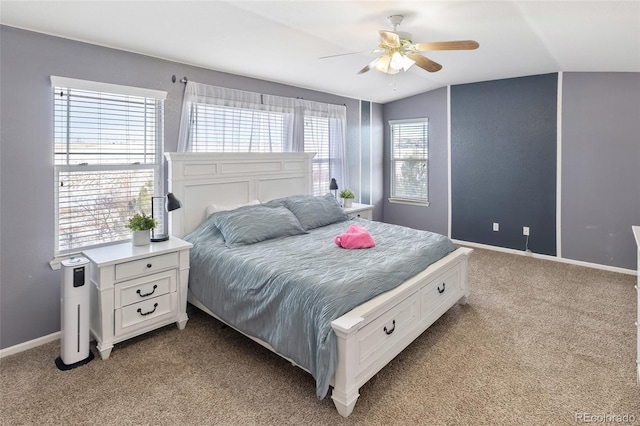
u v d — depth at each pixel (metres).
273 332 2.25
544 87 4.64
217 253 2.86
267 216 3.35
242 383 2.21
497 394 2.09
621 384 2.17
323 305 2.01
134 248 2.76
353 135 5.64
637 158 4.11
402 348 2.38
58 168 2.73
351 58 3.73
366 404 2.02
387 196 6.35
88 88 2.80
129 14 2.45
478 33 3.08
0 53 2.42
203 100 3.56
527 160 4.86
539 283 3.88
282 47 3.28
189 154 3.35
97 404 2.01
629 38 2.96
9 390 2.13
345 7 2.56
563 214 4.62
